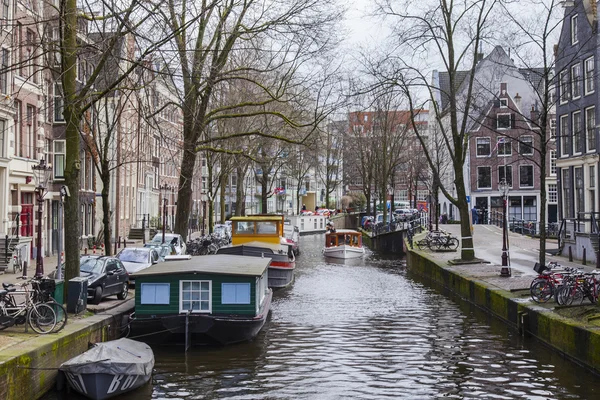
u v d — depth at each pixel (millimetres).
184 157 27047
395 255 50531
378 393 13164
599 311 16359
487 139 62781
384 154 56875
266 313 18797
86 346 14617
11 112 28328
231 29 25109
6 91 27797
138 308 17391
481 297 22875
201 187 71438
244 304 17531
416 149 68688
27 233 31719
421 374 14586
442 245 39000
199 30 24297
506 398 12750
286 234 49188
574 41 35812
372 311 23359
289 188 113375
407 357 16188
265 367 15141
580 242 30547
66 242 17109
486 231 52688
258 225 32938
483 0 28328
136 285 17453
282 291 28938
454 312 23016
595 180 33531
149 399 12664
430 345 17547
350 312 23156
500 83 61188
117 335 17406
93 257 20906
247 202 84188
